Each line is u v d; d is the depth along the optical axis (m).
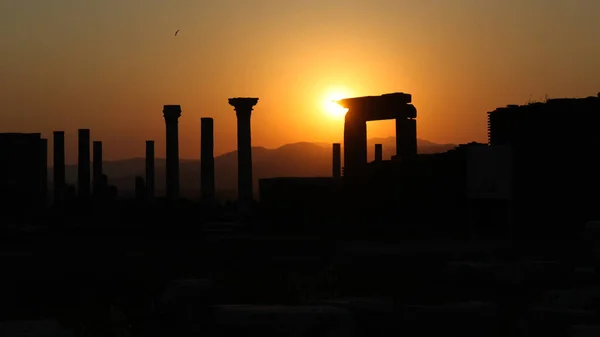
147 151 52.59
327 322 11.09
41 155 51.06
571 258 20.33
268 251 27.56
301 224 35.19
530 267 16.34
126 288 20.11
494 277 16.09
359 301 12.97
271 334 11.05
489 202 28.92
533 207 27.81
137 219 37.09
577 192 27.36
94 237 34.47
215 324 11.38
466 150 30.31
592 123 27.47
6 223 39.38
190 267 23.55
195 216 35.59
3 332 13.95
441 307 12.92
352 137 41.19
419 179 32.47
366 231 32.06
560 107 27.94
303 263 24.23
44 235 34.91
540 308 13.61
